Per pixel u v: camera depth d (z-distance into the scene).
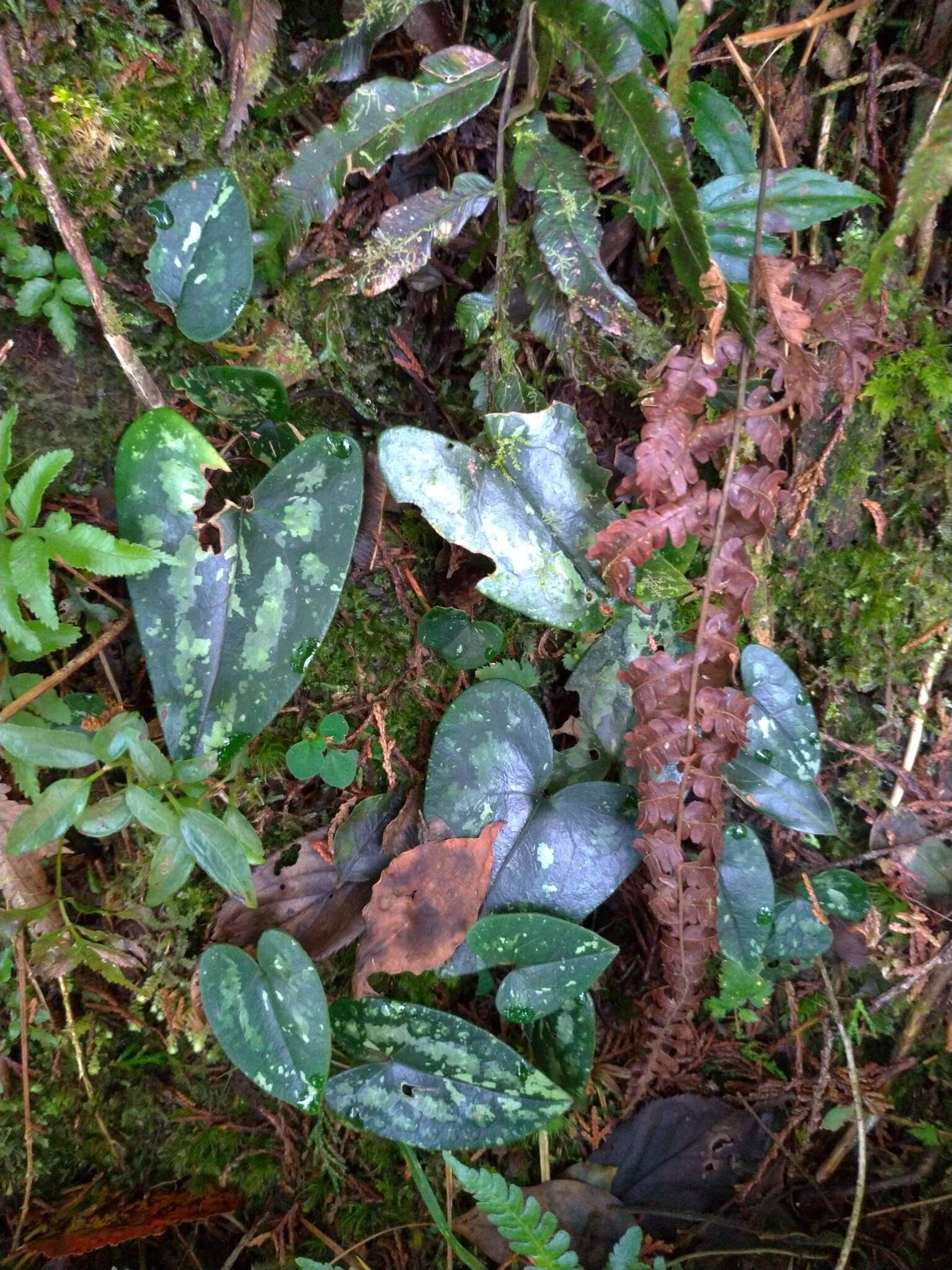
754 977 0.39
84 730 0.33
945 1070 0.41
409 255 0.35
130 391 0.34
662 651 0.38
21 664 0.34
